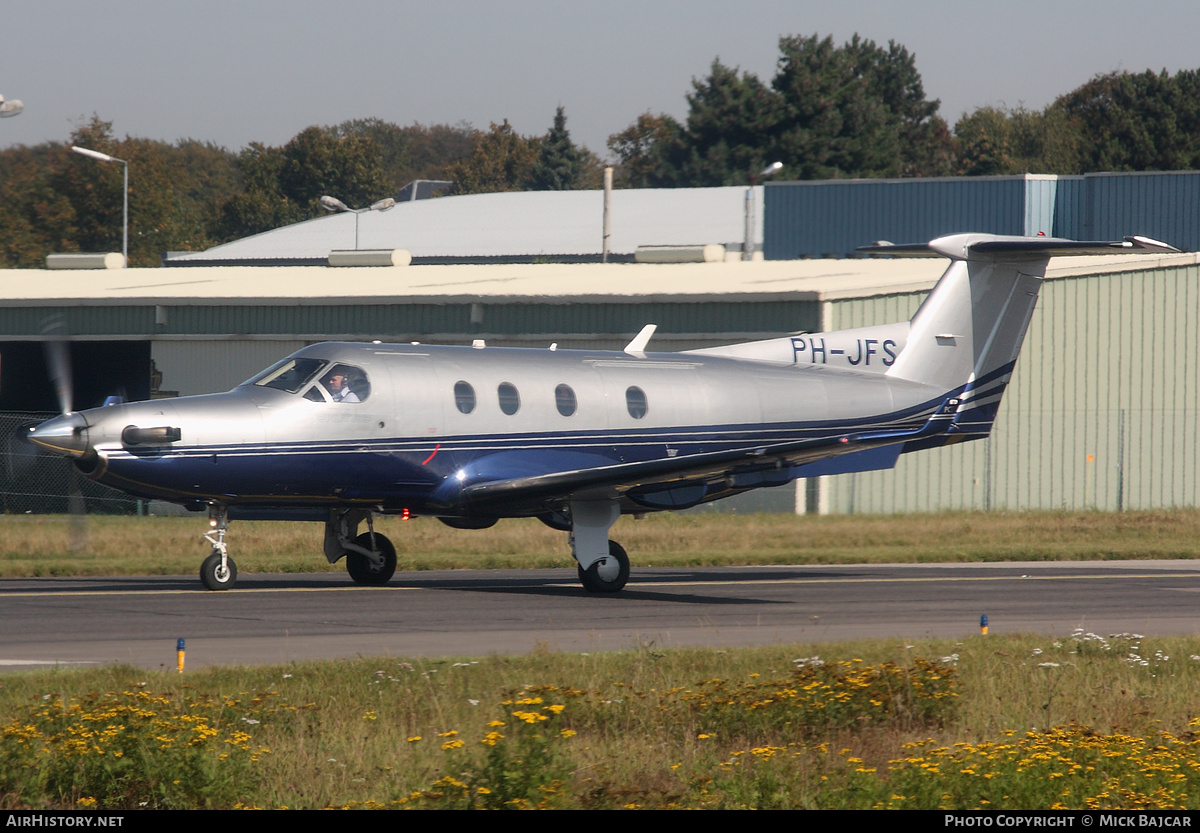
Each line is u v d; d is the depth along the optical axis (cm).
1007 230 19525
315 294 13200
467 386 7006
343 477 6700
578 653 4769
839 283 11819
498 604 6366
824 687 3897
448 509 6988
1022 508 12200
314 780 3145
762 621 5875
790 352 8062
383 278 14375
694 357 7862
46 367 16612
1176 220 19000
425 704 3909
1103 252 7906
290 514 7044
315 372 6719
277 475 6550
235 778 3072
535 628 5550
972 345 8381
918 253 8294
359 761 3259
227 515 6875
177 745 3139
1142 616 6231
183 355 13525
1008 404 12156
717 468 6688
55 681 4084
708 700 3800
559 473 7000
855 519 10875
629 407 7425
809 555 8950
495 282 13475
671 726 3659
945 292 8319
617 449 7381
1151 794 3039
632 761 3306
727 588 7275
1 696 3853
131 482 6322
